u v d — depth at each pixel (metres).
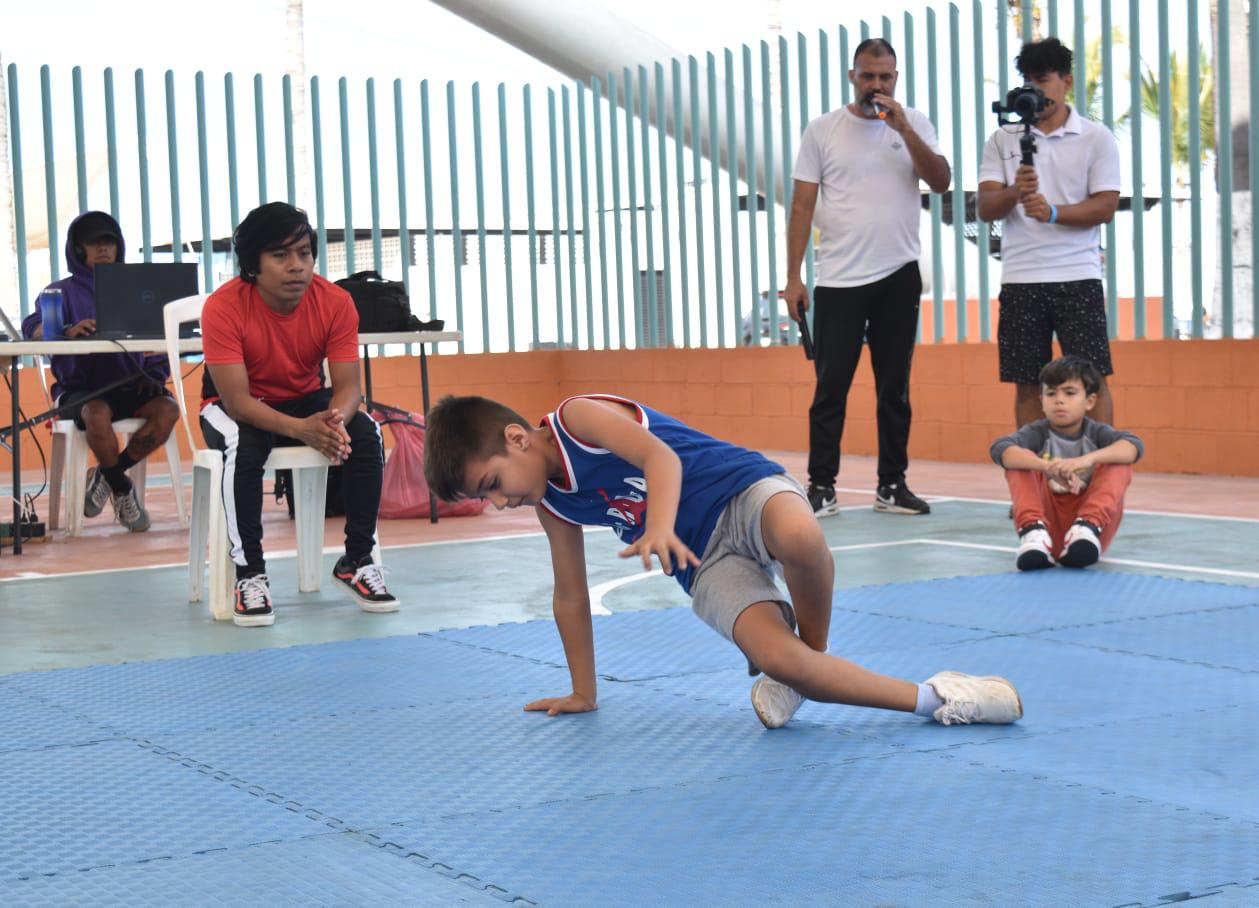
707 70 10.11
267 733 3.10
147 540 6.45
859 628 4.02
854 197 6.49
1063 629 3.96
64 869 2.28
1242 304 8.11
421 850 2.33
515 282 11.26
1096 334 6.23
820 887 2.12
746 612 2.86
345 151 10.72
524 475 2.81
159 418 6.71
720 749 2.88
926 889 2.10
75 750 2.99
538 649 3.89
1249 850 2.25
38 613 4.63
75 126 10.10
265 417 4.38
